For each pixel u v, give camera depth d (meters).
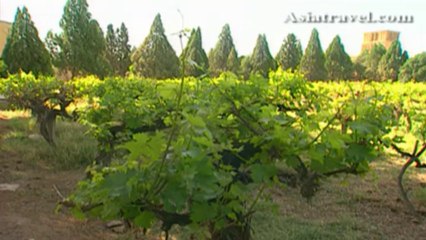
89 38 27.17
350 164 2.12
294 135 1.96
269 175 1.91
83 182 1.71
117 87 6.11
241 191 1.89
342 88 9.61
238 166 2.20
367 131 1.88
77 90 8.02
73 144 8.07
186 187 1.43
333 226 4.70
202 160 1.46
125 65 33.28
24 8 19.77
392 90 10.38
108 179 1.45
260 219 4.74
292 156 1.96
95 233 4.36
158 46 26.47
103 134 4.31
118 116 4.23
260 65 28.02
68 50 26.28
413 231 4.64
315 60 32.53
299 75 3.46
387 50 35.81
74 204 1.75
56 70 26.73
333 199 5.64
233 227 2.31
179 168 1.44
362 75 35.22
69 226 4.53
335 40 34.09
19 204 5.14
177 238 4.14
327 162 2.02
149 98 4.12
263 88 2.61
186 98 2.21
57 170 6.81
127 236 4.23
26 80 8.23
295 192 5.85
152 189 1.44
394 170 7.25
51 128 8.03
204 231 2.03
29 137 9.17
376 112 2.16
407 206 5.18
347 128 2.07
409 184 6.46
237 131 2.20
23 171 6.67
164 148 1.51
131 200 1.46
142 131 4.02
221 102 2.25
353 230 4.61
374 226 4.75
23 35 19.55
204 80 2.63
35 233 4.26
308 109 3.17
